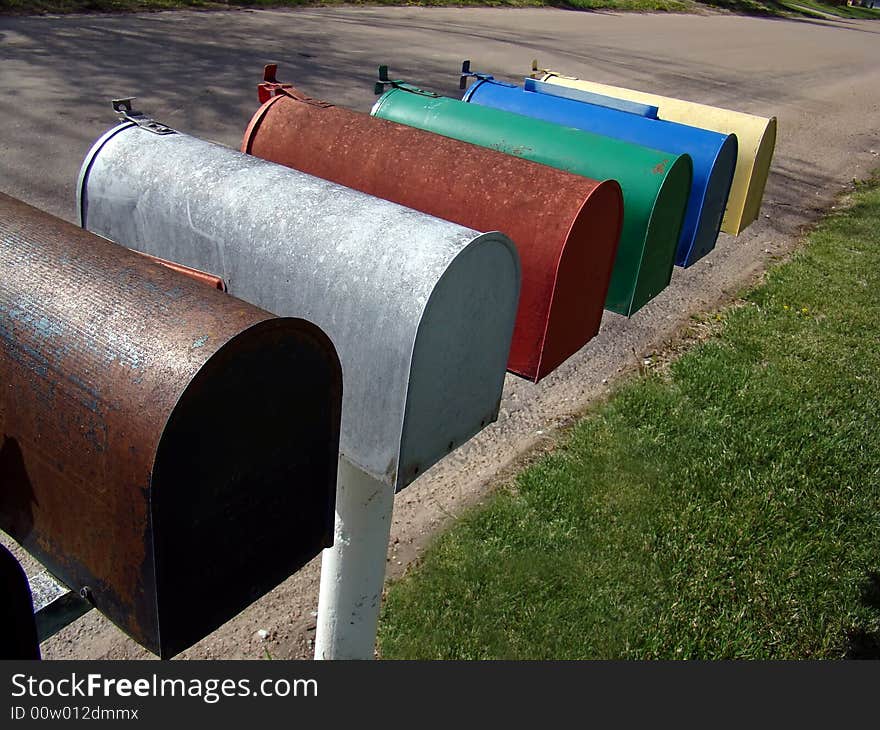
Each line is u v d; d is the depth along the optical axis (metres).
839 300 5.86
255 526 1.41
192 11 11.31
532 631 2.88
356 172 2.97
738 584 3.19
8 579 1.10
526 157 3.46
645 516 3.44
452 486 3.56
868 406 4.48
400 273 1.92
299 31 11.30
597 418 4.11
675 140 4.18
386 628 2.84
